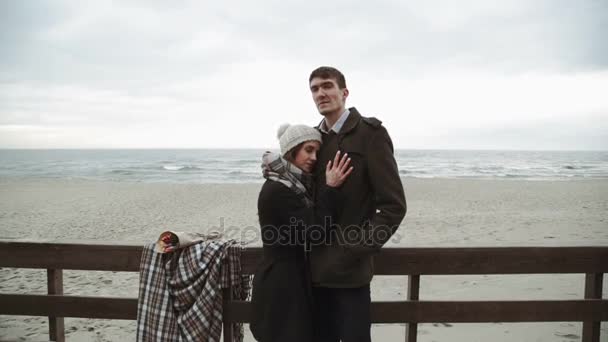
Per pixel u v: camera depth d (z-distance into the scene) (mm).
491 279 5551
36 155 103750
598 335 2240
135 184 24812
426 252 2166
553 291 5023
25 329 4137
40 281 6070
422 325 3869
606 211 13242
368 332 1917
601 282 2203
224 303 2176
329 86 1915
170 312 2031
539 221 11164
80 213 13109
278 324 1866
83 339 3881
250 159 69625
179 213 13023
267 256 1933
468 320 2209
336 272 1865
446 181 27016
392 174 1802
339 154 1799
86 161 65625
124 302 2264
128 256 2213
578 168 48688
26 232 10203
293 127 1901
